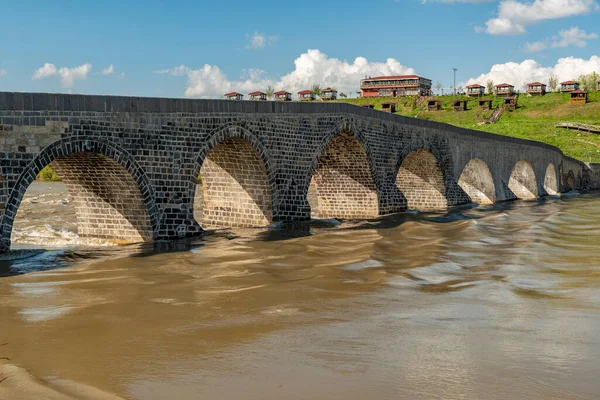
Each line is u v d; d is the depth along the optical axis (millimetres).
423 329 16109
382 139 45344
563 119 139500
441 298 19578
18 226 38062
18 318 16828
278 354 14062
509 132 126312
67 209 48062
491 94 169875
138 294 19734
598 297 19797
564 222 41969
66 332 15602
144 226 29812
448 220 42812
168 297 19391
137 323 16469
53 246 30125
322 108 39188
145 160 28844
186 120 30453
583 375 12805
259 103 34688
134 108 28125
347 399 11555
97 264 24812
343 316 17359
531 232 35812
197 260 25750
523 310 18125
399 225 38969
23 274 22797
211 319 16938
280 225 36312
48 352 14055
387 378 12602
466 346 14695
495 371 13016
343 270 23781
